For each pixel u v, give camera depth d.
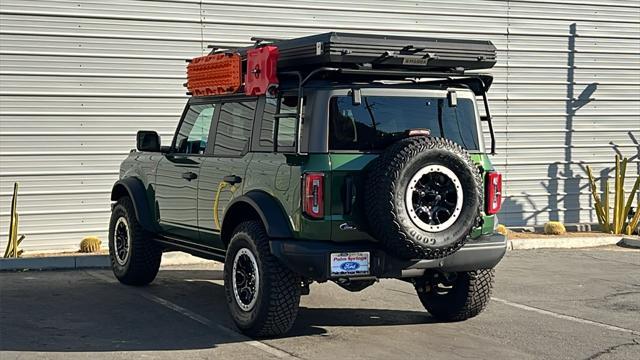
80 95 12.11
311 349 7.00
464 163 6.81
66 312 8.34
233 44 12.92
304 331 7.64
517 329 7.82
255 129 7.69
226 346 7.07
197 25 12.68
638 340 7.43
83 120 12.14
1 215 11.79
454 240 6.80
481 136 7.62
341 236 6.86
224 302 8.94
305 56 7.18
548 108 15.11
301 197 6.84
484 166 7.54
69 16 11.98
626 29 15.58
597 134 15.48
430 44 7.34
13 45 11.73
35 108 11.89
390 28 13.91
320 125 6.93
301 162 6.93
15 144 11.82
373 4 13.77
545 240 13.50
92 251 11.88
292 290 7.07
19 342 7.13
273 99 7.53
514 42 14.80
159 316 8.21
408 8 14.00
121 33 12.27
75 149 12.12
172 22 12.54
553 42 15.07
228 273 7.51
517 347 7.16
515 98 14.86
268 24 13.11
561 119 15.22
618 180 14.52
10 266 10.70
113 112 12.29
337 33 6.98
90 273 10.64
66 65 12.01
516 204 14.95
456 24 14.36
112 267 10.02
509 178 14.91
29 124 11.88
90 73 12.14
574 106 15.30
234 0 12.89
